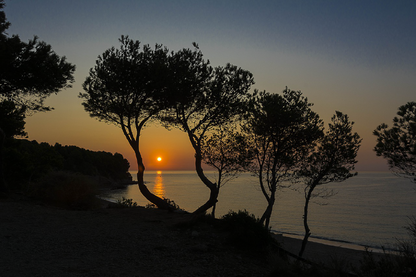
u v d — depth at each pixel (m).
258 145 16.02
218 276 6.18
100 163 155.50
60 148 126.62
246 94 16.53
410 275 6.41
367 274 6.54
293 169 16.00
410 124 10.66
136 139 16.97
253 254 7.95
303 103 15.25
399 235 39.31
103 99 16.38
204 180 16.17
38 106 18.84
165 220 12.12
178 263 6.88
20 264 6.22
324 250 21.33
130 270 6.21
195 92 16.20
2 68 16.23
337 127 15.98
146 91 16.28
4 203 14.55
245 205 73.94
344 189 152.00
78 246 7.97
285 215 58.75
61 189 16.42
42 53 16.86
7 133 28.58
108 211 14.55
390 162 11.16
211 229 10.06
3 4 16.77
